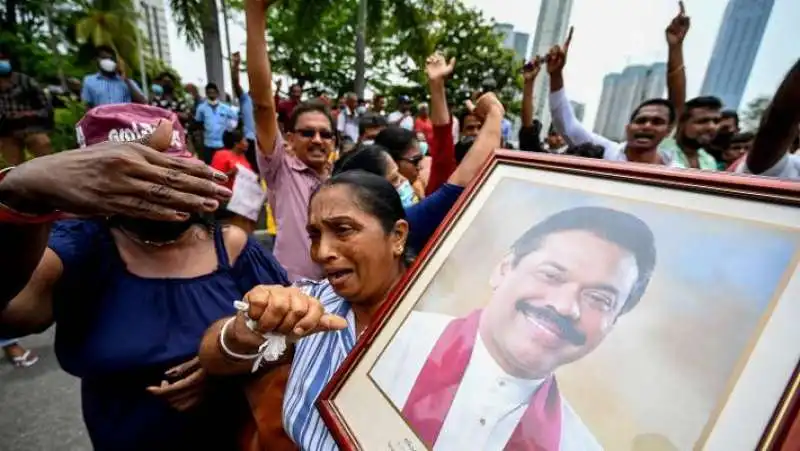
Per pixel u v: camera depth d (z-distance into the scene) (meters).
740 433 0.44
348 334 0.97
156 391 1.07
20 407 2.52
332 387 0.83
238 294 1.33
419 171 3.30
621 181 0.69
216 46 11.99
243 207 2.48
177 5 11.17
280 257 2.43
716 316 0.51
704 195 0.58
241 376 1.10
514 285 0.73
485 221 0.86
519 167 0.87
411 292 0.87
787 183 0.50
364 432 0.75
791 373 0.43
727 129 2.98
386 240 0.96
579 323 0.62
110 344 1.11
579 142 3.07
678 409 0.49
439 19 18.23
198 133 8.38
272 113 2.29
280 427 1.04
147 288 1.18
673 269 0.57
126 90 6.77
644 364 0.54
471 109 2.18
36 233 0.62
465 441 0.64
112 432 1.21
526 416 0.61
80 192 0.58
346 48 21.36
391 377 0.78
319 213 0.94
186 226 1.24
